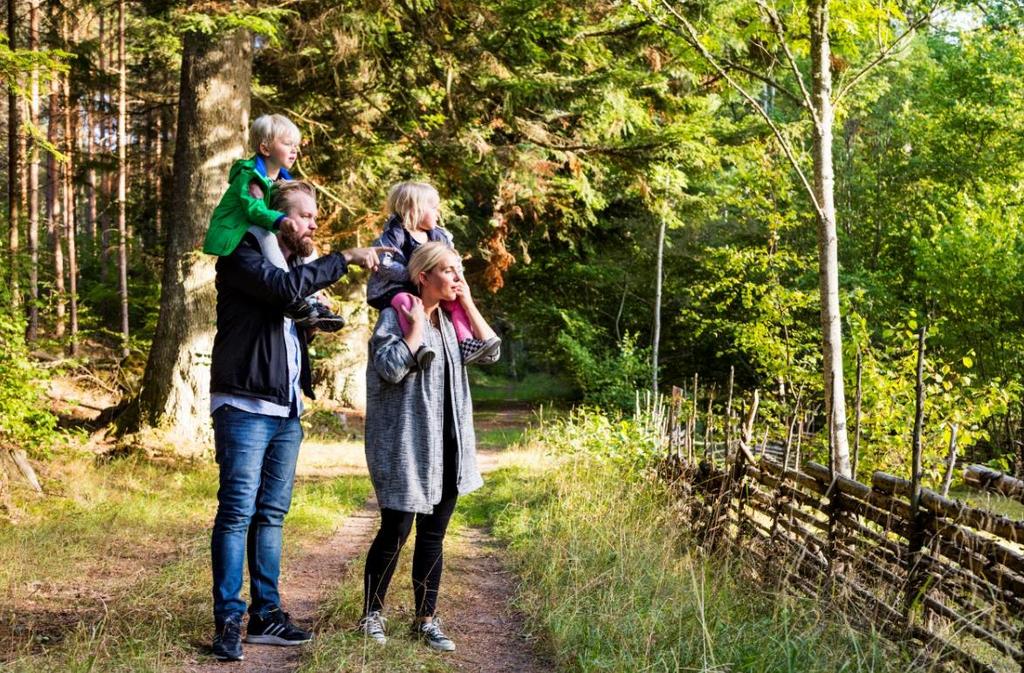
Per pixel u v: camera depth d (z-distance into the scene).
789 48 7.52
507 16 12.00
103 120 18.92
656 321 21.34
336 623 3.66
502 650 3.67
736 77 9.22
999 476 3.35
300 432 3.57
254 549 3.48
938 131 19.81
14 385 8.22
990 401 7.95
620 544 5.01
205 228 11.45
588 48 13.57
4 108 19.58
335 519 7.35
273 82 13.98
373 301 3.58
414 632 3.58
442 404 3.51
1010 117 18.98
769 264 11.25
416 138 13.52
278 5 11.45
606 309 25.59
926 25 7.13
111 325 22.28
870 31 7.20
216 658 3.21
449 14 12.00
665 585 4.32
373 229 13.75
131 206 17.91
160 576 4.30
